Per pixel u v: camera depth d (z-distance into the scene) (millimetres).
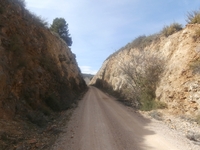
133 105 18984
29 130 7758
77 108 16125
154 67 17406
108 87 45469
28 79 11141
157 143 7094
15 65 9836
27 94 10414
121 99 24781
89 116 12344
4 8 11148
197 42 13586
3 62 8344
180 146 6758
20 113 8766
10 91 8648
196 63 12609
